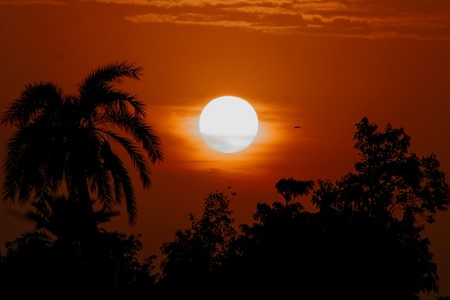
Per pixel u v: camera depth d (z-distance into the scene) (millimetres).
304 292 73062
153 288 73688
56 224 71500
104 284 71000
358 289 73250
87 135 73375
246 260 75750
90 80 75438
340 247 74875
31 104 73562
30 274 68250
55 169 72188
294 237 75375
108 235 75500
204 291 73938
